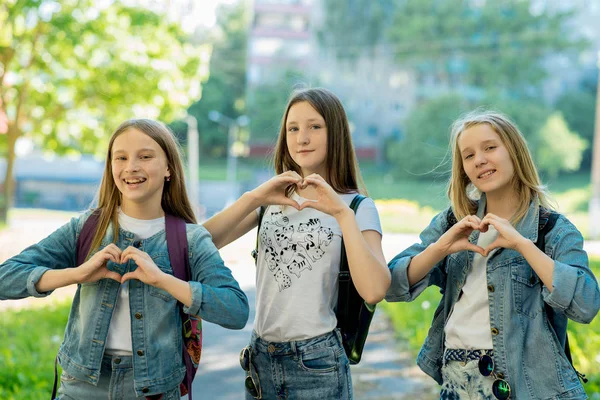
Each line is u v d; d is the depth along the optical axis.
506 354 2.43
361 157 62.69
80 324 2.39
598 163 21.97
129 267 2.43
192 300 2.28
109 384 2.36
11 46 18.33
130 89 18.94
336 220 2.65
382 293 2.48
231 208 2.71
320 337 2.60
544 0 58.69
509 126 2.59
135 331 2.36
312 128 2.75
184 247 2.49
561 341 2.48
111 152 2.52
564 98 56.00
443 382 2.61
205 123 67.69
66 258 2.54
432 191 47.44
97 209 2.58
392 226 23.98
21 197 52.72
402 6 62.69
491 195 2.65
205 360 5.87
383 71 63.00
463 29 59.53
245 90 69.38
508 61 56.81
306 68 66.88
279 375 2.64
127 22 18.66
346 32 64.94
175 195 2.64
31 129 20.64
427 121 54.28
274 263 2.70
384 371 5.43
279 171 2.97
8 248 14.12
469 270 2.60
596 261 11.75
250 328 7.16
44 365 5.19
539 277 2.34
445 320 2.67
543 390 2.39
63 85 19.00
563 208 43.78
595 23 57.72
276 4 70.38
